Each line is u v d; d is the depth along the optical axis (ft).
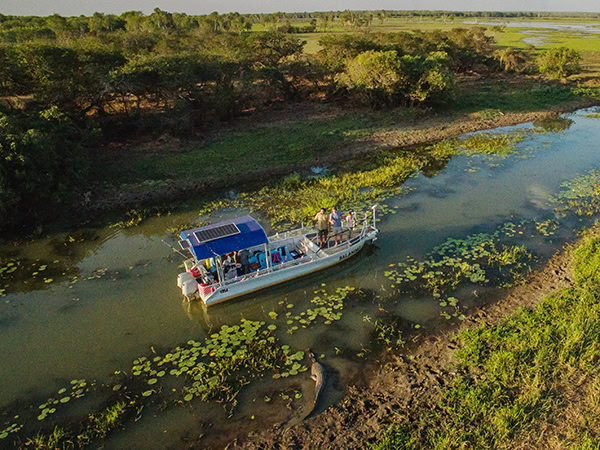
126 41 137.18
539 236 55.36
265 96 117.91
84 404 33.42
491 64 167.43
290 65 119.34
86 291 46.60
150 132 92.58
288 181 72.95
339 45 125.29
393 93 110.42
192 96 98.94
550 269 48.39
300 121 104.78
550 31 391.45
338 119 105.81
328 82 124.67
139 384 35.06
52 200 63.05
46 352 38.52
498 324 39.83
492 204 64.39
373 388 34.12
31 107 81.51
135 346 39.19
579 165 78.33
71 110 84.23
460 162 81.61
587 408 30.42
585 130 99.30
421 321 41.37
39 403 33.60
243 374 35.76
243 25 268.21
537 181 71.97
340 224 51.42
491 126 103.45
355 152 87.10
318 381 34.24
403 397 32.99
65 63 80.59
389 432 29.71
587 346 35.24
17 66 77.51
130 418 32.07
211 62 97.86
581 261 47.96
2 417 32.48
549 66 150.71
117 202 66.13
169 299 45.42
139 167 77.36
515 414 29.86
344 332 40.27
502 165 79.46
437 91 108.99
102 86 83.10
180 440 30.40
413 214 61.93
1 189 55.21
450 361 36.09
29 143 58.03
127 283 47.85
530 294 44.32
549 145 89.35
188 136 92.43
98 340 39.86
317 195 67.92
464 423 29.96
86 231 58.90
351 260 51.26
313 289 46.98
